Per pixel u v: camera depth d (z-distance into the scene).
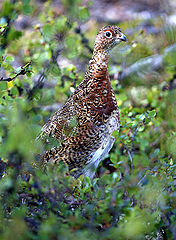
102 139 11.31
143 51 18.55
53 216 7.66
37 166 10.84
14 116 7.91
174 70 16.12
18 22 17.94
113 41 11.26
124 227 7.48
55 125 11.31
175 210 9.23
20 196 9.30
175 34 19.88
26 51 14.41
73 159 11.20
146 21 22.77
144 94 16.48
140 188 9.33
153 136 13.54
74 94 11.61
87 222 7.92
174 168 10.16
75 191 9.51
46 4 16.45
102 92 11.23
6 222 7.80
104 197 8.72
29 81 12.19
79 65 16.64
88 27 21.75
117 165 10.72
